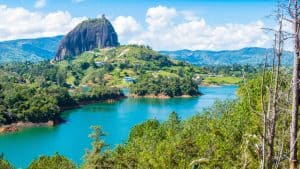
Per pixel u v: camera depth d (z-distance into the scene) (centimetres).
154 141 8606
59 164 8112
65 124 19488
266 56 1060
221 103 8456
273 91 1070
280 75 1088
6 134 17700
